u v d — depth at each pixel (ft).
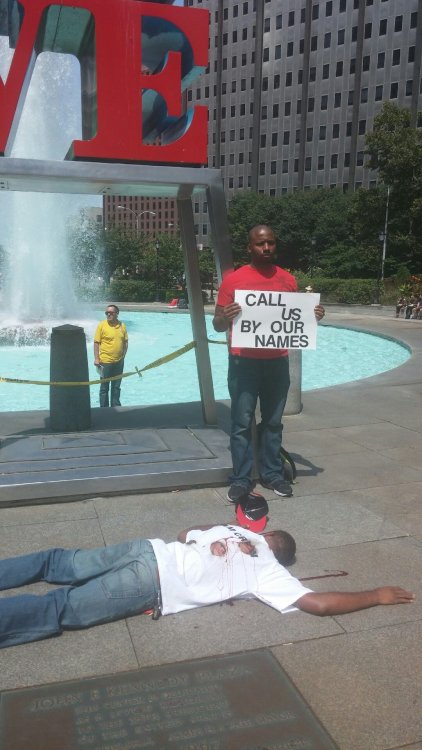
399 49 209.15
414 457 18.35
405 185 144.56
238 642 9.03
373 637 9.17
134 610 9.62
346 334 67.87
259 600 10.17
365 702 7.75
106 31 14.69
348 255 163.63
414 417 23.48
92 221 176.35
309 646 8.93
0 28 15.92
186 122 15.81
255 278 14.33
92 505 14.24
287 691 7.93
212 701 7.73
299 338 14.47
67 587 9.57
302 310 14.42
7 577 10.25
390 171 144.36
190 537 10.53
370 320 83.30
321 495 15.08
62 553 10.51
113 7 14.66
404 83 209.67
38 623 9.07
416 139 143.64
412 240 144.77
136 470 15.08
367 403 25.98
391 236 147.74
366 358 49.32
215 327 14.98
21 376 38.68
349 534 12.74
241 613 9.82
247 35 248.93
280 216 194.70
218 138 266.77
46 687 8.02
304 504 14.46
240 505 13.20
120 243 173.27
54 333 18.88
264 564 10.09
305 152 238.89
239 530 10.51
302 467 17.34
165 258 167.84
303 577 10.89
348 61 221.87
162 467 15.34
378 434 21.02
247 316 14.21
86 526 13.02
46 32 15.87
